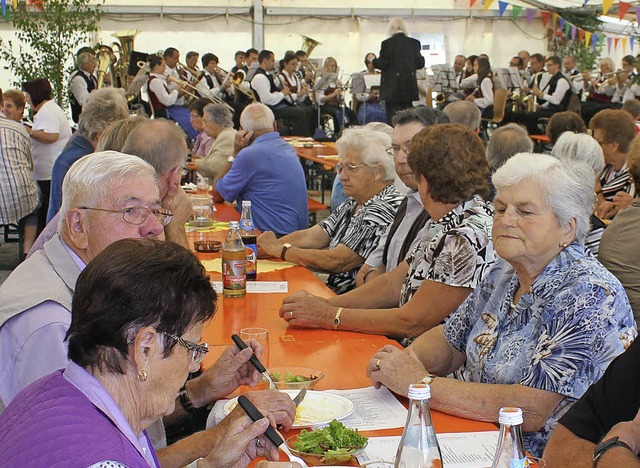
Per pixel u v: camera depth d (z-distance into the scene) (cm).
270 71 1287
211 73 1284
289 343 256
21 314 179
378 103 1327
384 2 1592
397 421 193
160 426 203
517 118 1319
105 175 190
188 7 1488
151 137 265
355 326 268
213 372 212
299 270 364
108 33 1470
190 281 129
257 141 508
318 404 200
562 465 172
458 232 259
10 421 120
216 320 281
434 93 1410
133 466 114
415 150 274
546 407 192
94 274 126
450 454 174
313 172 1095
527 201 202
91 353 124
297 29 1563
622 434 162
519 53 1560
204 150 807
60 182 438
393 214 370
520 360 204
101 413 120
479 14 1644
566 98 1309
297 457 163
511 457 128
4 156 611
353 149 374
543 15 1609
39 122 716
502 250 205
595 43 1642
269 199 500
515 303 214
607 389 177
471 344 221
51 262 189
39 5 1105
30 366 175
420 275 277
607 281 198
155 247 131
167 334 126
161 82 1094
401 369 207
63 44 1128
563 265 204
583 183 204
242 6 1512
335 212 422
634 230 307
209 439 183
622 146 514
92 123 426
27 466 110
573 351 192
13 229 837
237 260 310
